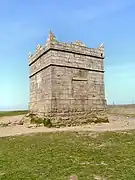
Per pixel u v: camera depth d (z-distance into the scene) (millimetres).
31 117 29344
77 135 17547
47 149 12969
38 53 28156
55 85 24234
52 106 23734
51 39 24484
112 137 16422
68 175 8523
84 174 8625
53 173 8766
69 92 25266
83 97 26484
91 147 13375
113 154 11586
